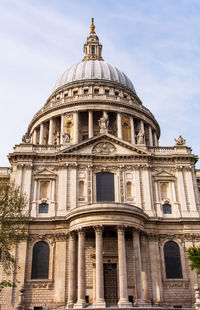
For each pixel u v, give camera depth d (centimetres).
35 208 5009
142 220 4581
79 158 5369
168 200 5275
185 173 5472
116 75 8400
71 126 7006
